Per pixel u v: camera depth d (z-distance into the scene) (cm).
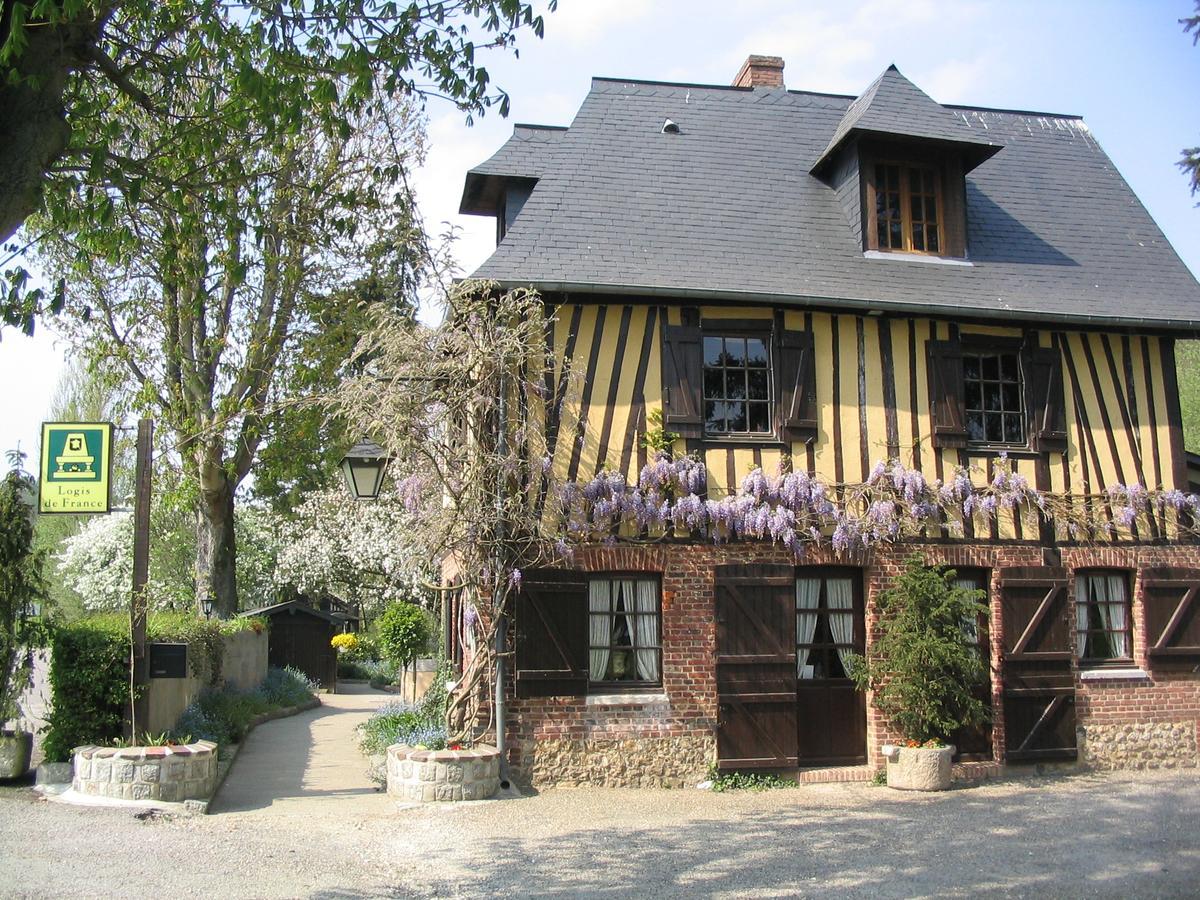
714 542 1121
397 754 1034
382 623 2066
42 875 687
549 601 1074
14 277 725
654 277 1134
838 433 1164
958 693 1086
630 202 1243
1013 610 1187
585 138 1334
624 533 1103
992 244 1316
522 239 1156
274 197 1125
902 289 1200
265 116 758
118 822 852
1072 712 1194
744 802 1008
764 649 1113
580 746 1070
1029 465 1214
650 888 697
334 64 781
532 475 1077
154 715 1108
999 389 1235
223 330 1834
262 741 1515
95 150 682
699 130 1389
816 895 683
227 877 702
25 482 1014
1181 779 1142
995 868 751
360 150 1723
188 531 3016
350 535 2809
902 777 1078
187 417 1859
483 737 1055
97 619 1127
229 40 764
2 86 573
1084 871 740
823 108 1483
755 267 1186
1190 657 1236
